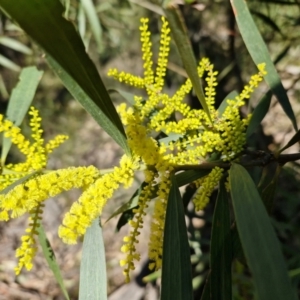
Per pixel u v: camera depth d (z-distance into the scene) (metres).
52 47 0.11
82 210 0.13
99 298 0.14
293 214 0.41
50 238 0.59
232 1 0.17
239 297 0.32
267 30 0.39
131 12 0.53
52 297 0.54
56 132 0.66
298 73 0.40
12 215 0.13
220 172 0.15
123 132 0.14
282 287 0.10
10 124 0.15
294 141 0.16
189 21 0.44
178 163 0.15
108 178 0.14
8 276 0.56
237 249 0.16
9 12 0.10
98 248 0.15
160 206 0.15
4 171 0.15
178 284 0.13
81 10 0.33
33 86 0.19
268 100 0.20
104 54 0.64
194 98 0.36
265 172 0.24
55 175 0.13
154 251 0.14
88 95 0.13
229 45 0.40
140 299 0.44
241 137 0.15
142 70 0.62
